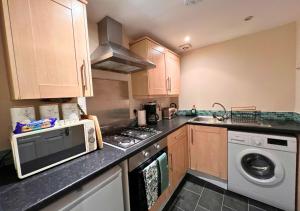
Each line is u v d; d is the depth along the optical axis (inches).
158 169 54.9
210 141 78.5
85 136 42.7
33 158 32.3
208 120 93.3
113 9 55.8
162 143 61.3
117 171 39.7
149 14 60.1
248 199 67.6
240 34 85.1
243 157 68.0
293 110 76.7
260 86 84.8
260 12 62.1
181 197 70.1
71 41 40.0
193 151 85.4
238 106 92.4
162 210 61.8
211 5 55.6
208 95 103.1
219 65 97.2
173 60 97.7
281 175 59.0
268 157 61.4
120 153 43.4
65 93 38.8
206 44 98.8
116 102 73.2
